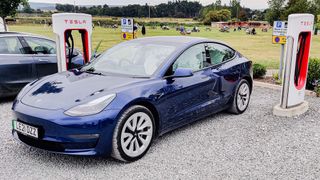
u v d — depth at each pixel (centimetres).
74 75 450
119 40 2633
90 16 714
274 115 586
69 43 698
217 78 516
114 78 423
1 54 639
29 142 379
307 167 384
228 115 584
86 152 355
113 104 365
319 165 389
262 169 377
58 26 656
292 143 456
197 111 484
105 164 384
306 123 544
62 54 672
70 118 347
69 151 353
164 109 423
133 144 388
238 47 2594
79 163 385
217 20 11012
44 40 718
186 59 475
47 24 4734
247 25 9469
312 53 1969
